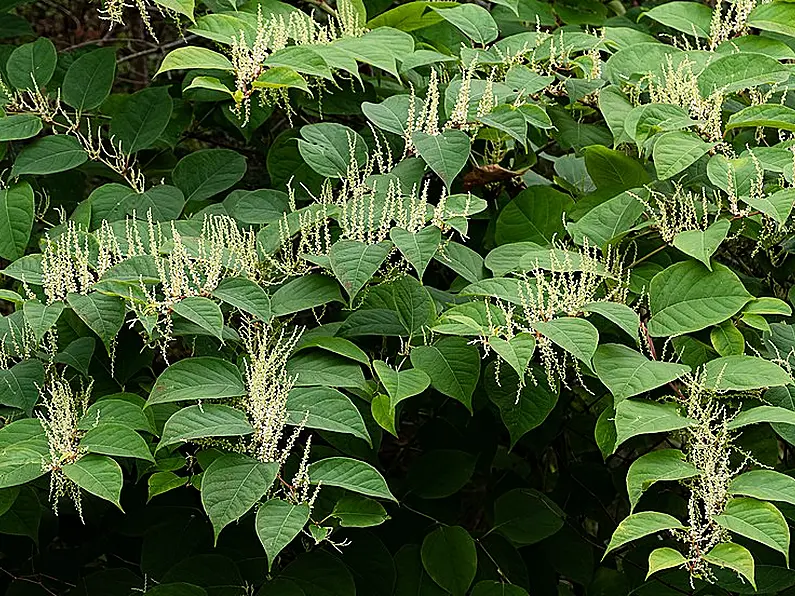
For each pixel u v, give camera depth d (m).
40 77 1.77
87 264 1.45
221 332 1.34
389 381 1.36
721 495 1.25
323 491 1.48
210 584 1.53
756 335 1.52
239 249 1.51
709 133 1.53
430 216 1.45
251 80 1.57
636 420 1.28
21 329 1.50
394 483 1.73
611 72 1.68
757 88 1.67
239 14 1.73
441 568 1.59
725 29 1.75
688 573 1.61
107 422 1.34
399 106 1.62
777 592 1.54
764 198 1.42
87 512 1.73
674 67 1.66
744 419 1.28
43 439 1.32
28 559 1.75
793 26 1.70
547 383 1.48
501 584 1.61
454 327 1.37
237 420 1.31
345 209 1.46
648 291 1.47
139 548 1.78
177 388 1.32
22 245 1.67
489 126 1.57
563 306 1.38
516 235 1.66
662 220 1.49
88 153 1.75
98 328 1.38
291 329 1.55
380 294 1.53
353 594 1.51
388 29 1.69
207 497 1.26
